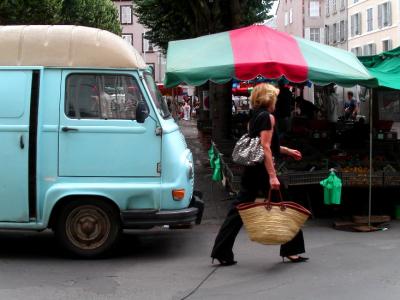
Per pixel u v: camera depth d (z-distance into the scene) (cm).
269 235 588
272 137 634
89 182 666
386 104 1482
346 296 532
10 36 677
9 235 830
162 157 671
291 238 600
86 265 658
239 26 1384
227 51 898
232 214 646
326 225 891
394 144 1105
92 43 675
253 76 855
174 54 927
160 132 670
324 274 608
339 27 5894
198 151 1791
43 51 671
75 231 676
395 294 537
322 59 900
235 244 761
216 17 1419
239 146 627
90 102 670
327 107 1731
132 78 672
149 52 6575
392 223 900
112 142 667
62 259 687
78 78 670
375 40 4956
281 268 634
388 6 4669
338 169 885
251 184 627
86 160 666
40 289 566
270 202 596
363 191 963
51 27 684
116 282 589
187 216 678
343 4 5750
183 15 1675
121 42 684
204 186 1176
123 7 6569
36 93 667
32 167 664
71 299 536
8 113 665
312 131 1277
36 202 664
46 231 859
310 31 6700
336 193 848
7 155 663
